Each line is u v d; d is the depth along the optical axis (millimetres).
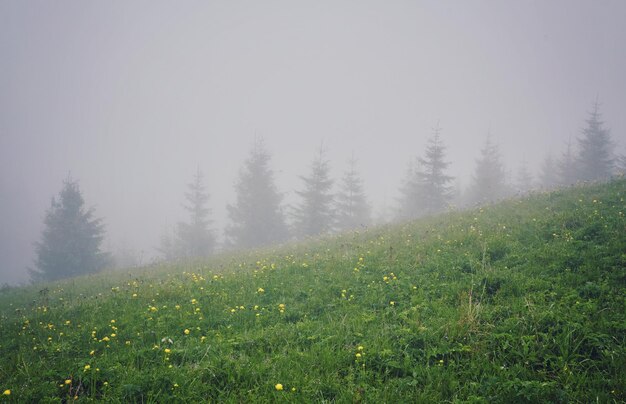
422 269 8406
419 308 6469
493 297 6324
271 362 5129
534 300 5953
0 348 6238
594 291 5832
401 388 4391
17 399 4418
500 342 5051
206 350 5473
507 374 4398
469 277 7422
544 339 4922
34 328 7180
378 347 5258
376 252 10562
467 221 13305
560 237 8562
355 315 6578
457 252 9148
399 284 7734
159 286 9891
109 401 4344
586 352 4668
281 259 12781
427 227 14148
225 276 10438
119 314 7695
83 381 4801
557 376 4262
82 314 7980
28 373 5031
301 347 5570
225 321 6816
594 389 3955
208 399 4402
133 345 5918
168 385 4645
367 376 4621
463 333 5375
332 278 8852
